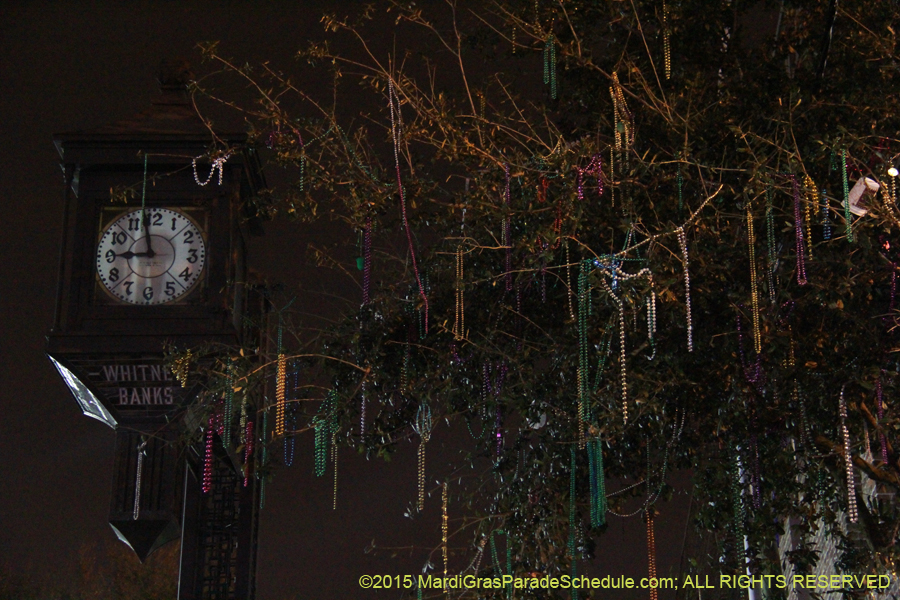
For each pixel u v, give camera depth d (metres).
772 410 5.17
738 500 5.32
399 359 5.78
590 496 5.54
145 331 6.36
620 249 5.53
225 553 7.11
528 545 5.47
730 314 5.27
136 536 6.33
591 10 6.25
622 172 5.47
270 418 6.45
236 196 6.64
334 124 5.75
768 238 5.03
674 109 5.68
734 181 5.56
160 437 6.36
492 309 5.70
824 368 5.13
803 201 5.20
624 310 5.16
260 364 6.04
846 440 4.74
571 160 5.45
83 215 6.59
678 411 5.46
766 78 5.88
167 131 6.68
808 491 5.46
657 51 6.22
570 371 5.44
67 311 6.43
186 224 6.60
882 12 5.79
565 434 5.52
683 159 5.16
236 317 6.54
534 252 5.37
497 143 5.91
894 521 5.37
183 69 7.19
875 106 5.52
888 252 5.12
